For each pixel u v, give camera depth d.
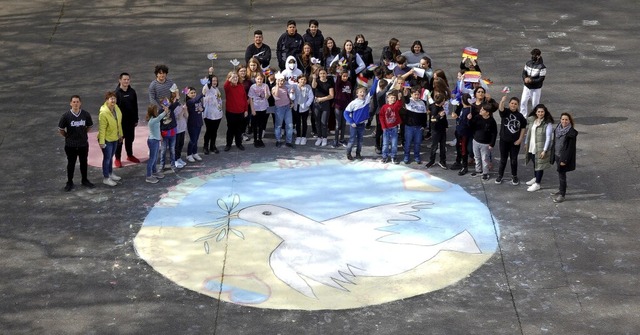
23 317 12.93
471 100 17.39
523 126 16.67
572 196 16.59
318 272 14.09
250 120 19.78
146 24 25.36
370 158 18.36
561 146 16.11
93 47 23.92
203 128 20.02
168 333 12.54
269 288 13.66
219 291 13.58
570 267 14.26
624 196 16.56
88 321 12.84
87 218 15.83
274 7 26.42
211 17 25.78
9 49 23.80
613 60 23.09
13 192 16.81
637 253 14.66
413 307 13.20
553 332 12.61
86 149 16.80
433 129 17.53
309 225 15.51
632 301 13.34
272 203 16.33
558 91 21.30
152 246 14.88
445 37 24.25
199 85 21.55
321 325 12.73
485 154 17.16
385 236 15.16
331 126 19.67
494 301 13.36
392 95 17.64
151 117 16.75
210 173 17.58
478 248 14.82
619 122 19.70
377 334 12.52
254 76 18.55
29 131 19.45
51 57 23.36
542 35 24.50
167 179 17.30
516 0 26.97
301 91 18.66
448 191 16.83
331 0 26.89
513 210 16.09
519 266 14.29
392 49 20.00
